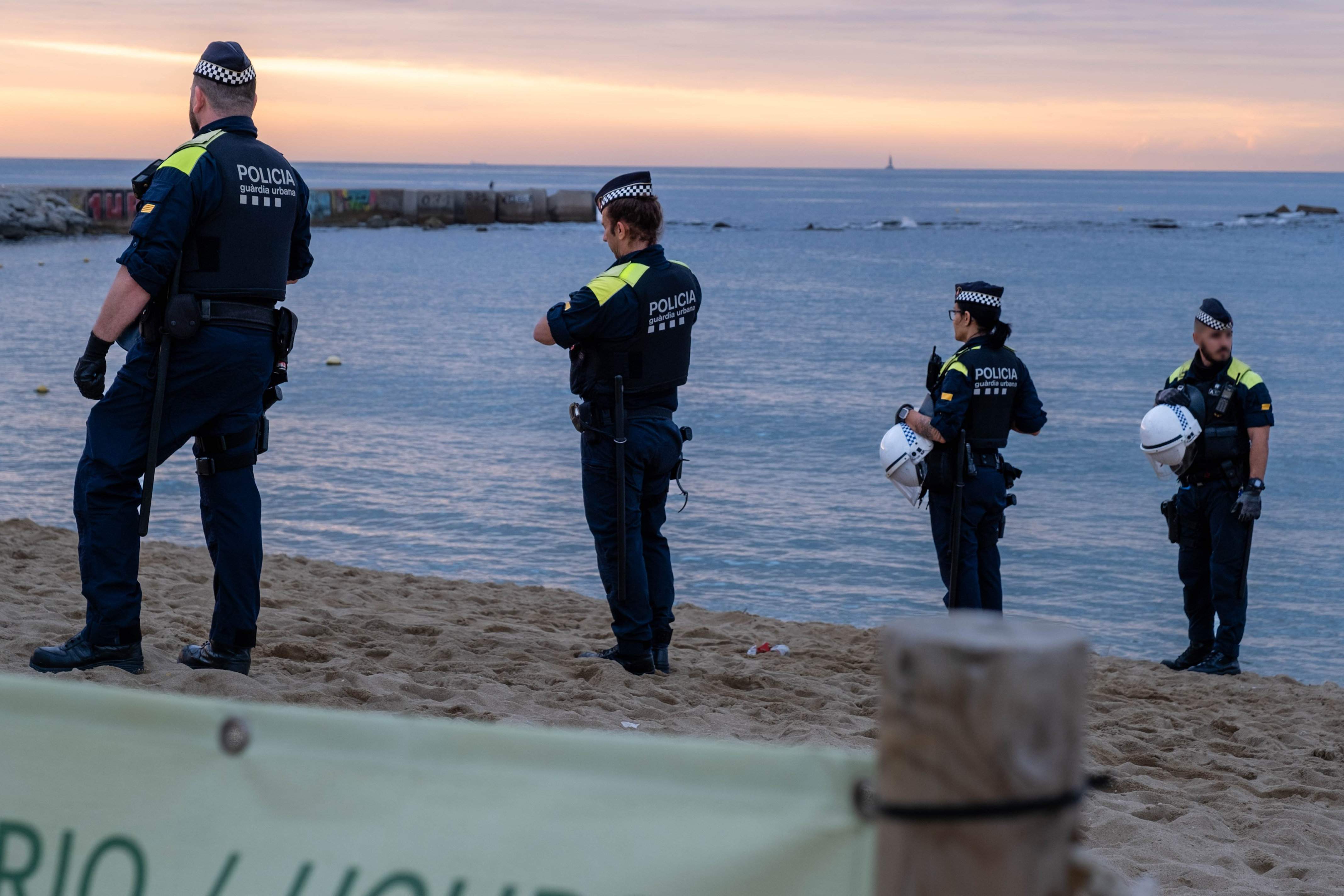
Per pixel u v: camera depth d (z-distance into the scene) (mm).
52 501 15812
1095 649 11516
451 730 1208
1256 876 3666
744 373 29953
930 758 939
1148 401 26328
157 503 15539
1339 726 6312
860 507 17062
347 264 66250
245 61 4262
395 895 1198
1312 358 33500
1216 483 7719
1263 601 13102
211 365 4152
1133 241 96688
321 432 21719
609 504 5680
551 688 5215
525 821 1186
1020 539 15586
